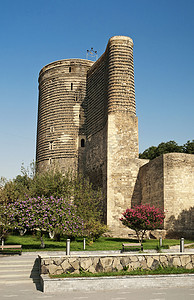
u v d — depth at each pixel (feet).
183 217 87.10
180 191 88.38
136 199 108.58
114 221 105.91
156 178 94.79
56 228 60.13
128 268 41.01
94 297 33.30
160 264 42.09
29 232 106.22
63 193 81.56
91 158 132.57
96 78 138.10
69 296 33.63
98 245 69.67
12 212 59.62
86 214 83.20
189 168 90.94
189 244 68.28
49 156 149.69
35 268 44.73
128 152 111.65
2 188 93.25
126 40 120.57
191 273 40.47
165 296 33.99
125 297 33.40
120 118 113.60
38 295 33.91
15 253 55.77
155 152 177.17
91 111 140.56
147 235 89.51
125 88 116.67
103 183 114.11
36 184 86.07
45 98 160.15
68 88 151.74
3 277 40.98
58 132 149.07
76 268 39.42
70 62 154.40
